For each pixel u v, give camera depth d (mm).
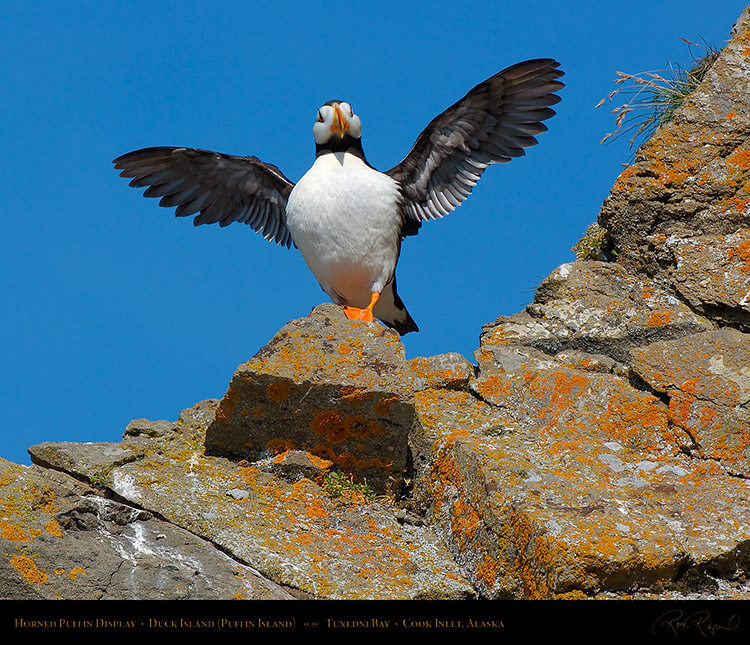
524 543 9680
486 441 11281
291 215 13906
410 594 9797
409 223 15109
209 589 9422
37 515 9578
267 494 10930
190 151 14914
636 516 9867
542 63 13602
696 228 13820
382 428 11164
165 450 11414
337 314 11922
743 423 11250
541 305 13891
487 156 14805
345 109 14227
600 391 11914
